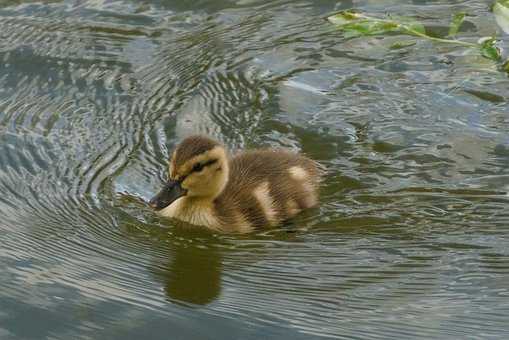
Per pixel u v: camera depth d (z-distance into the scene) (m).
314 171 14.02
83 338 10.56
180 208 13.35
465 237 12.48
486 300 11.14
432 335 10.50
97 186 13.73
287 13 18.08
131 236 12.74
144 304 11.16
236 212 13.23
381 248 12.34
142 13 18.23
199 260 12.23
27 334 10.64
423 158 14.21
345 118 15.17
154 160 14.33
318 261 12.14
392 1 18.08
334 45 17.03
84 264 11.99
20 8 18.45
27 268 11.84
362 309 11.04
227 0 18.55
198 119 15.26
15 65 16.67
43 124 15.13
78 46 17.20
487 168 13.94
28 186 13.68
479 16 17.42
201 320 10.86
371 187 13.69
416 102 15.41
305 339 10.50
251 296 11.36
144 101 15.71
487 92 15.49
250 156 14.10
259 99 15.70
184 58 16.86
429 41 16.81
